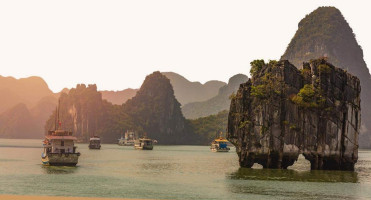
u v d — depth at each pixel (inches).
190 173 3095.5
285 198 1955.0
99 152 7258.9
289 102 3378.4
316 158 3356.3
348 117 3440.0
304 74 3508.9
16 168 3277.6
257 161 3408.0
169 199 1898.4
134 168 3543.3
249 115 3437.5
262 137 3339.1
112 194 2022.6
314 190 2207.2
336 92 3437.5
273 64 3491.6
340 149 3410.4
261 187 2298.2
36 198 1702.8
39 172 2977.4
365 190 2237.9
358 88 3521.2
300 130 3361.2
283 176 2837.1
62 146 3398.1
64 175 2815.0
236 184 2412.6
